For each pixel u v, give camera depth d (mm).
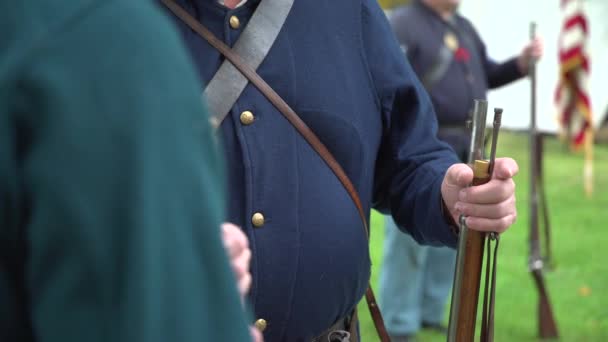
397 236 4938
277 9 1982
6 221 937
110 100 922
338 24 2092
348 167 2066
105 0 959
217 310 967
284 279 1967
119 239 912
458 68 5035
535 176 5340
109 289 911
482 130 1997
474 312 2049
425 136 2232
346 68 2078
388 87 2164
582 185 10055
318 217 1991
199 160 974
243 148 1930
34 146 921
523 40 11016
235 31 1957
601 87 11656
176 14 1939
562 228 8234
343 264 2043
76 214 904
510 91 11328
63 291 913
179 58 977
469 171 1962
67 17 941
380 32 2176
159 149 931
